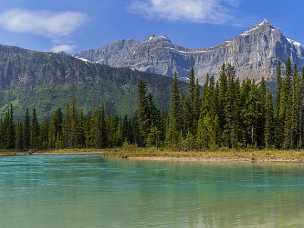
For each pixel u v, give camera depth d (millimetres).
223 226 27938
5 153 172250
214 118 128125
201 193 43875
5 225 29094
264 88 137375
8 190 46969
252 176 61125
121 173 67938
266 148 122000
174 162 96750
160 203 37594
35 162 103312
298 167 77750
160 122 151875
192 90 147625
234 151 113125
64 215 32219
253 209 34250
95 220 30312
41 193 44438
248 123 124562
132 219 30531
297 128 124625
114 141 196250
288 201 38344
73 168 80438
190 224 28703
